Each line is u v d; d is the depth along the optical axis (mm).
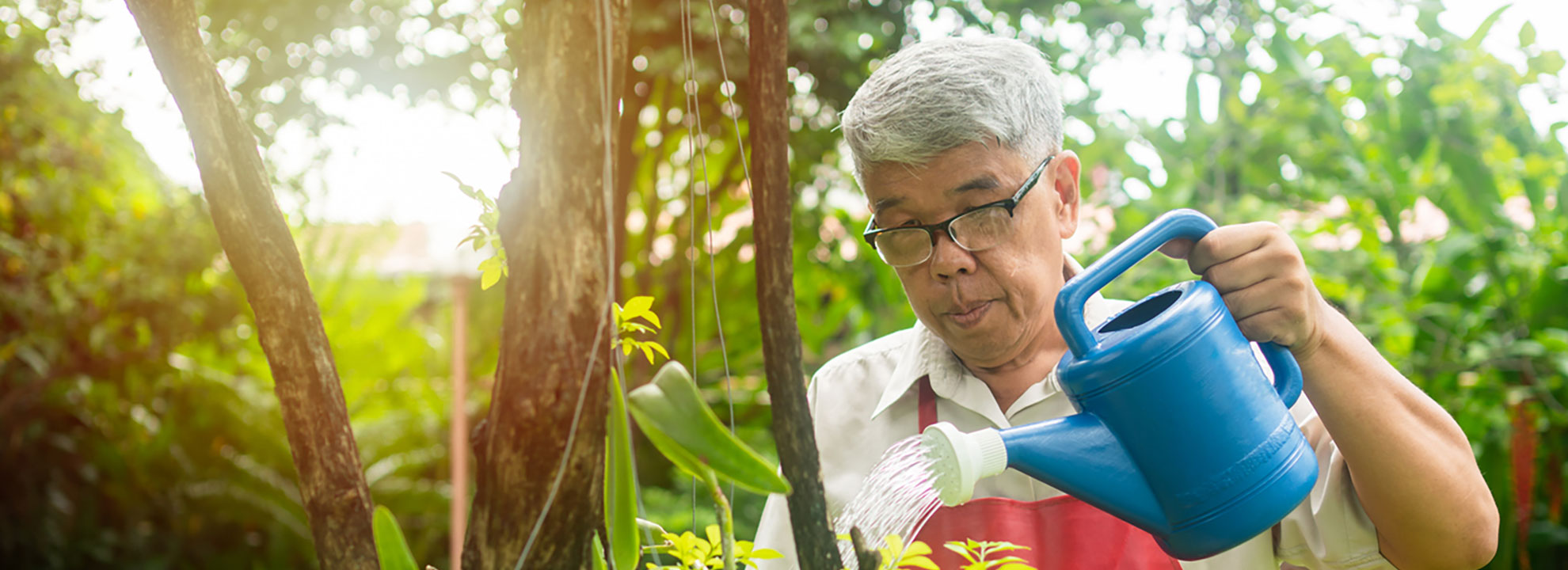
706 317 4984
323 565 609
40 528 6062
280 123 4066
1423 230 3178
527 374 520
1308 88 2766
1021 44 976
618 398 658
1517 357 2539
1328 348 776
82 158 5426
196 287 5766
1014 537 1042
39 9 4645
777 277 584
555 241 521
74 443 6383
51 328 5426
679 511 4473
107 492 6637
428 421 7402
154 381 6387
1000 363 1057
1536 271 2611
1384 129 2750
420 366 7469
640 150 4559
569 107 520
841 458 1215
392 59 4008
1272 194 3066
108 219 5766
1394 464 779
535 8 527
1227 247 755
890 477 719
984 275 958
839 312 4648
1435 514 792
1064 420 719
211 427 6914
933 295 981
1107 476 703
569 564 537
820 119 4039
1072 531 1033
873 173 950
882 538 714
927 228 944
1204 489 698
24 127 5043
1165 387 688
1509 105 2670
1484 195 2605
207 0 3895
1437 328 2674
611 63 529
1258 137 2904
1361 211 2883
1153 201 2928
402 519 7215
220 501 6840
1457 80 2635
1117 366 692
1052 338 1114
